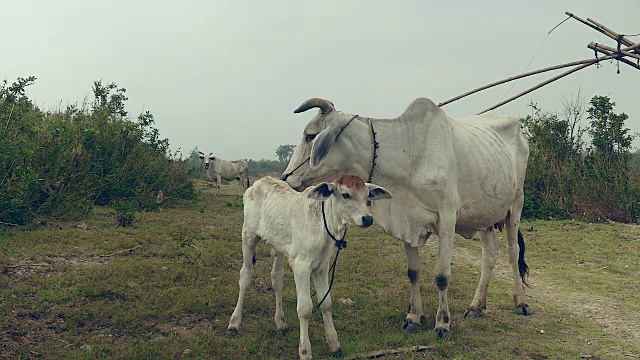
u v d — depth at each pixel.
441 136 5.79
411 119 5.82
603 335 5.79
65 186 10.63
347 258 8.95
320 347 4.95
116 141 13.24
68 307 5.46
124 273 6.62
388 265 8.51
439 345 5.21
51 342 4.66
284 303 6.27
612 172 14.69
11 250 7.40
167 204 13.98
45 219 9.70
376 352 4.93
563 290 7.71
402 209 5.76
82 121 13.34
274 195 5.24
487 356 5.06
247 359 4.68
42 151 10.46
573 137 16.39
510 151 6.82
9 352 4.42
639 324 6.20
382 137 5.73
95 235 8.83
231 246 8.95
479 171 6.02
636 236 11.62
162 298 5.86
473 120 7.02
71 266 6.90
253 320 5.67
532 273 8.72
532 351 5.21
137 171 13.59
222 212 13.72
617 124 15.66
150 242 8.84
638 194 13.89
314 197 4.43
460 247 10.84
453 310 6.51
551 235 11.88
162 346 4.75
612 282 8.19
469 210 6.06
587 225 13.00
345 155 5.70
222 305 5.96
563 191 14.66
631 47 6.27
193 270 7.09
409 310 5.98
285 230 4.98
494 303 6.95
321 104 5.75
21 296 5.61
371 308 6.35
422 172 5.68
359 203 4.46
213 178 22.39
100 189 12.27
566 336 5.73
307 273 4.74
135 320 5.24
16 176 9.46
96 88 16.64
